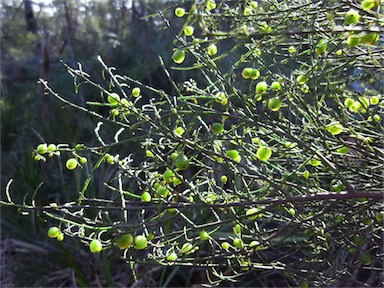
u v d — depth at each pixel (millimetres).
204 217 525
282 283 578
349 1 216
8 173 834
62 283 644
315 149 249
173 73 843
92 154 782
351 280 275
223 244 269
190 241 245
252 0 297
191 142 229
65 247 671
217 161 244
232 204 224
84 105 868
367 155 286
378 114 278
